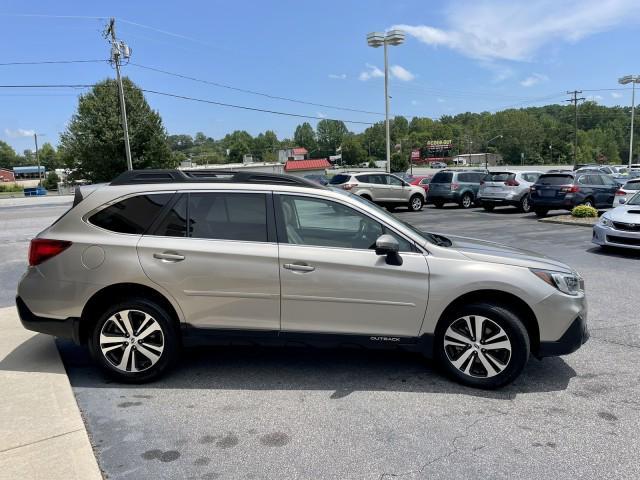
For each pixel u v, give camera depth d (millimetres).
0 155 153250
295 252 3949
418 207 22078
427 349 4059
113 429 3365
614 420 3516
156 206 4086
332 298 3943
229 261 3939
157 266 3939
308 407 3691
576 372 4371
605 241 10180
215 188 4102
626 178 29609
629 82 37688
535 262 4074
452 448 3141
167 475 2848
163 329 4000
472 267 3943
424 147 132750
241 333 4016
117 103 45625
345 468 2922
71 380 4145
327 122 147500
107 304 4070
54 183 87625
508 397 3879
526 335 3910
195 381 4152
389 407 3699
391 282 3939
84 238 4000
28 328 4086
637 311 6156
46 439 3102
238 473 2871
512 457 3045
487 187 20844
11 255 10344
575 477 2842
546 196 17688
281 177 4238
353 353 4797
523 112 127375
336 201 4117
